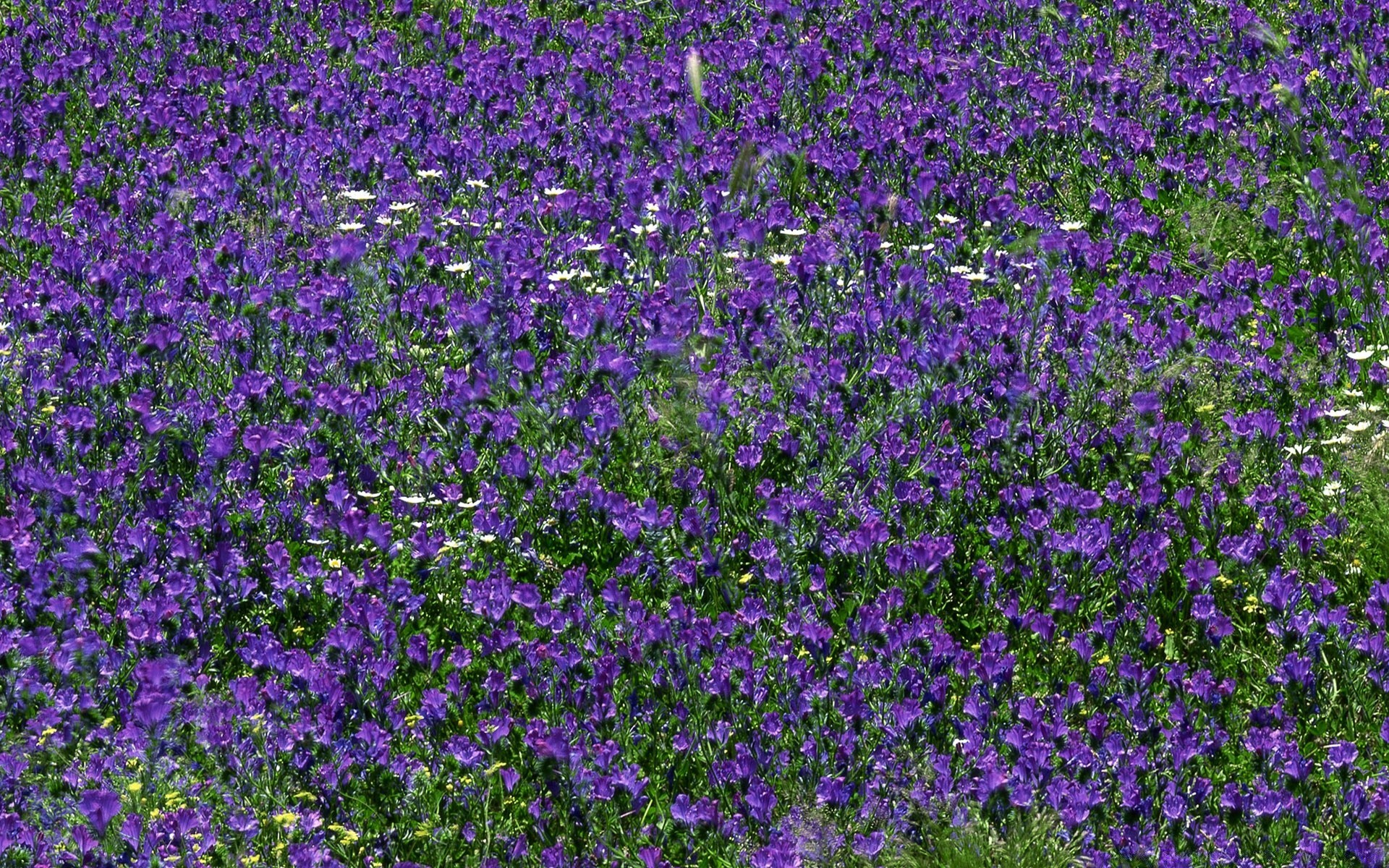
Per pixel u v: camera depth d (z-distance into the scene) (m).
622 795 4.85
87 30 11.38
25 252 8.39
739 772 4.80
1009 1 11.69
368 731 4.91
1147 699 5.20
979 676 5.19
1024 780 4.76
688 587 5.84
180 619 5.53
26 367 6.76
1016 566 6.00
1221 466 6.31
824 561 5.96
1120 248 8.55
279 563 5.68
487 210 8.55
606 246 7.99
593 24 12.00
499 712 5.05
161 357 6.90
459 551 5.98
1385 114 9.98
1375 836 4.66
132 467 6.32
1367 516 6.06
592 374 6.87
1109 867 4.55
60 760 4.90
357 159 9.23
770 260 7.82
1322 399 6.95
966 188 8.96
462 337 7.25
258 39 11.40
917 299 7.39
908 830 4.70
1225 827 4.61
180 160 9.46
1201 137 9.78
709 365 6.96
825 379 6.91
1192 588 5.70
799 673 5.23
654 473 6.42
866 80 10.76
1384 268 8.06
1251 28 10.73
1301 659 5.25
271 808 4.68
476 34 11.77
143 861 4.39
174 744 4.93
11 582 5.71
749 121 10.02
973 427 6.68
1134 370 6.99
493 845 4.64
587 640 5.43
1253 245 8.66
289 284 7.68
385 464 6.52
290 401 6.68
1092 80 10.43
